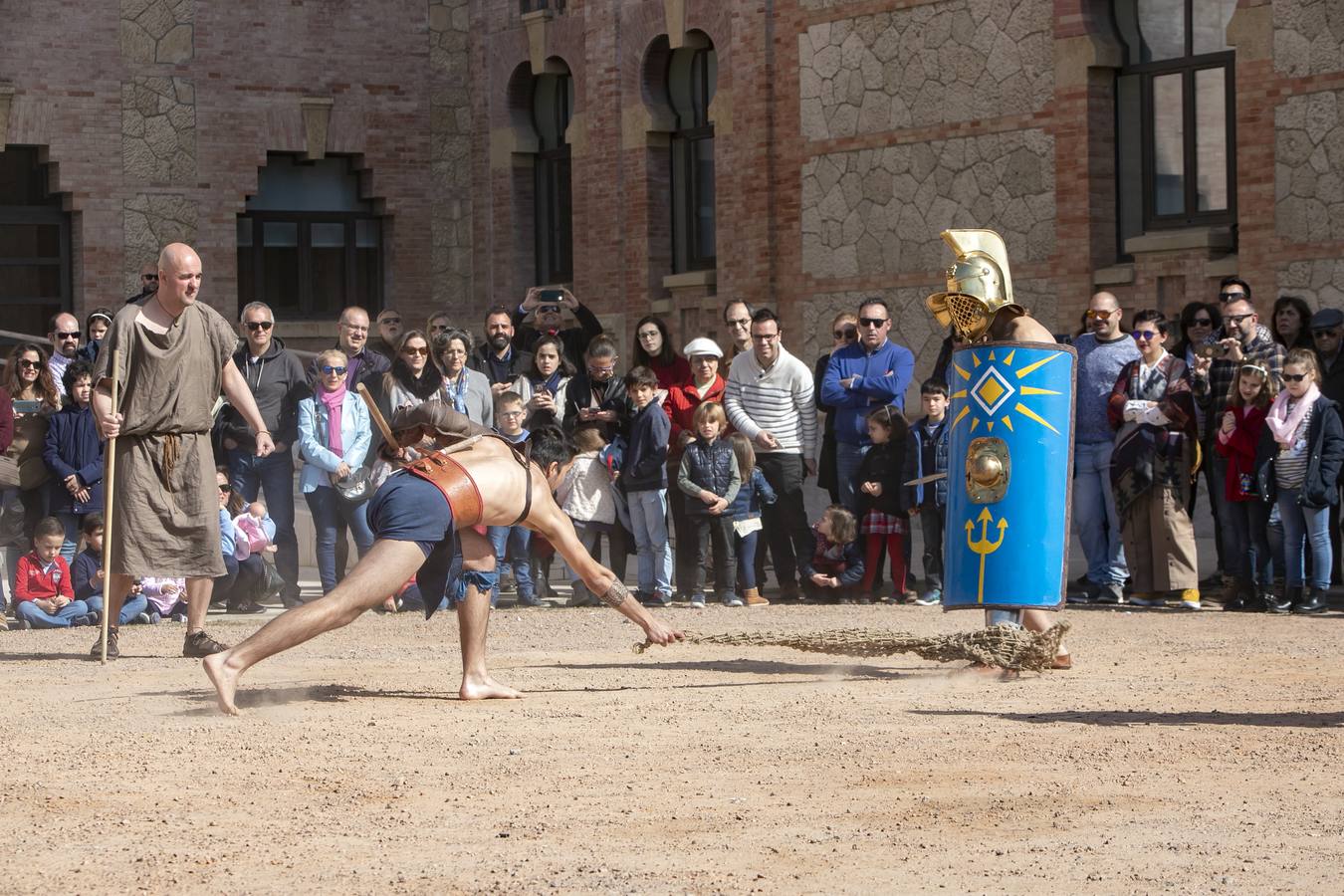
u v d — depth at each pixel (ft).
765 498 51.21
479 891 17.06
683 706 28.55
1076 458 48.42
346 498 50.67
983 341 31.94
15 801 21.31
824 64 74.95
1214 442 47.44
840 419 51.49
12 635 43.57
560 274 92.22
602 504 51.31
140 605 47.62
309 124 91.09
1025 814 20.17
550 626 43.60
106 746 25.04
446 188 94.22
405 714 27.96
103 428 36.24
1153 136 65.62
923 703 28.76
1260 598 45.96
